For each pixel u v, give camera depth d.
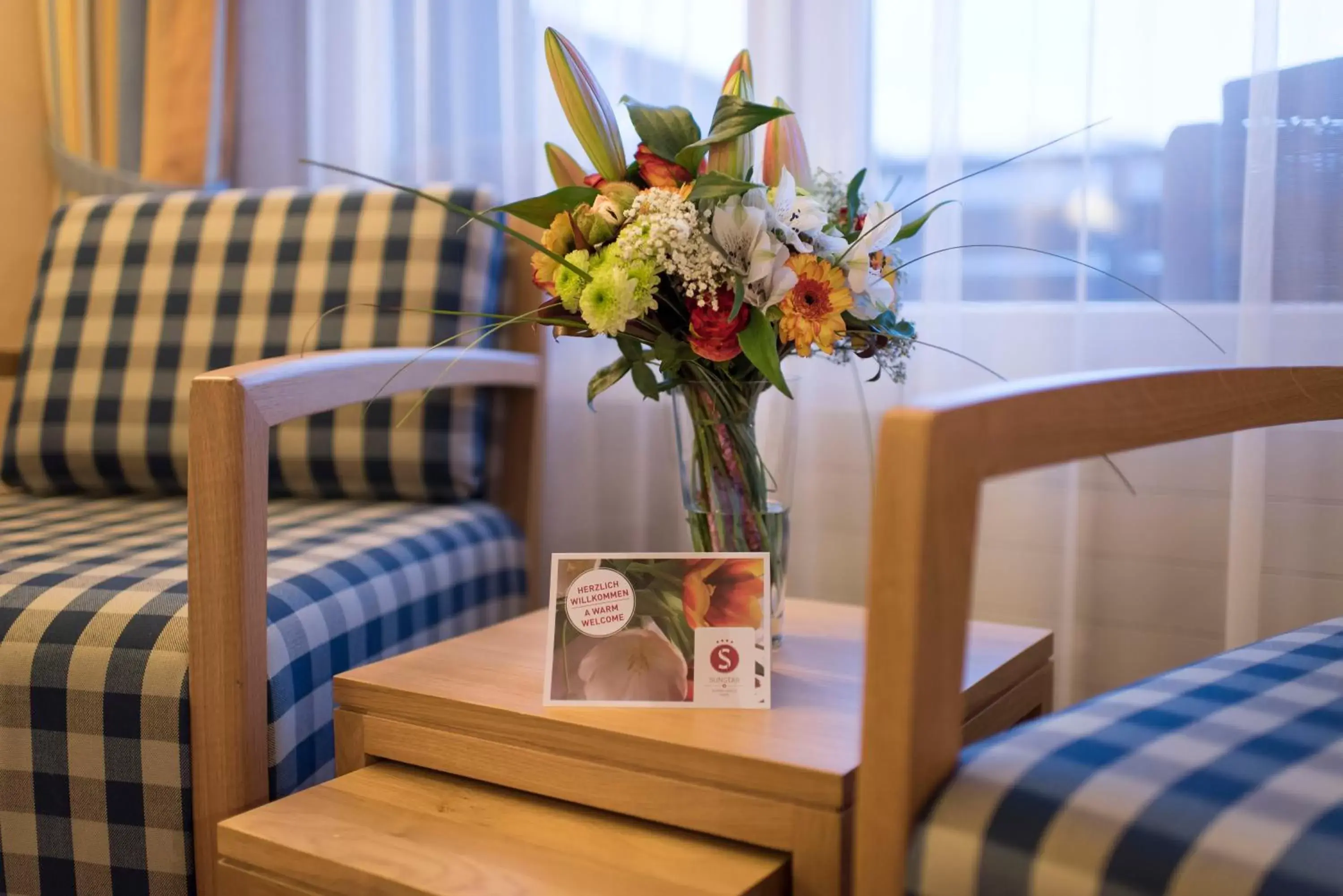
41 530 1.29
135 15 1.91
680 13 1.66
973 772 0.61
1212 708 0.69
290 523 1.36
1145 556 1.46
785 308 0.87
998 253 1.49
